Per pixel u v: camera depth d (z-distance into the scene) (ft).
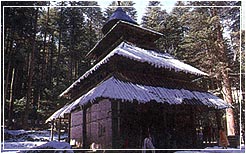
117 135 44.80
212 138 66.28
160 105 52.26
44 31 132.36
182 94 52.44
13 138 80.94
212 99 56.34
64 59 133.80
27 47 111.24
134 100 42.93
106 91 41.93
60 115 54.85
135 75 51.49
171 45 112.88
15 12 95.25
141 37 65.67
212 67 84.94
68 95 81.00
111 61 51.16
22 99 103.65
